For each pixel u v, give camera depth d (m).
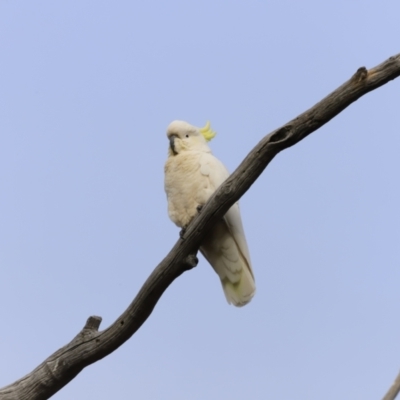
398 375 6.98
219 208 10.38
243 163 10.21
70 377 10.78
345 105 9.72
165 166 13.55
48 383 10.59
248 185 10.30
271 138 9.97
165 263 10.55
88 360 10.64
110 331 10.60
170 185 13.36
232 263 13.20
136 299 10.58
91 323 10.78
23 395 10.55
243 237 13.22
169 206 13.44
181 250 10.55
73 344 10.66
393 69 9.49
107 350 10.63
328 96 9.70
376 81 9.54
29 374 10.73
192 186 13.07
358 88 9.58
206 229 10.51
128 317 10.57
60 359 10.62
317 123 9.80
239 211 13.16
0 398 10.51
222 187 10.31
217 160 13.44
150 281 10.55
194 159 13.25
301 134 9.89
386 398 6.88
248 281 13.31
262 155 10.05
